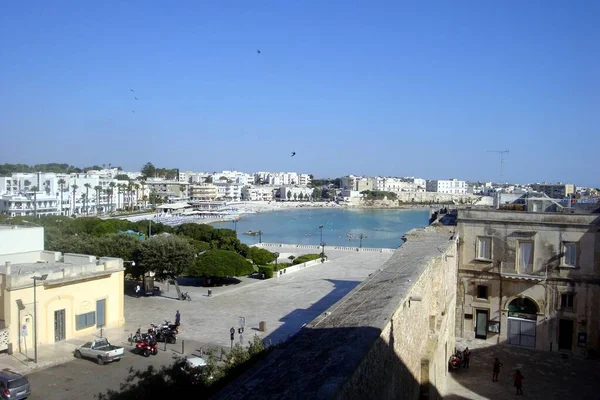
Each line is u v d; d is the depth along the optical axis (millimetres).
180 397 23109
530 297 45531
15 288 40688
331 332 17875
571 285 44062
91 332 47531
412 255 34344
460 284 48031
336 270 91812
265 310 59906
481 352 44375
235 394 12852
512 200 63812
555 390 35594
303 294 69750
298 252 122625
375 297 22453
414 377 24922
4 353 40312
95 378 35750
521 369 40031
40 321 42812
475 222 47375
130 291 69312
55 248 68562
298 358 15430
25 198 183250
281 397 12305
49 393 32812
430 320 31281
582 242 43688
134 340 44438
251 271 75938
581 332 43625
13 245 52469
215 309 60000
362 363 14914
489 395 34594
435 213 68438
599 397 34344
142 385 23891
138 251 65688
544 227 45000
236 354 25234
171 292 69625
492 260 46781
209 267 71625
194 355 41969
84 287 46812
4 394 30812
